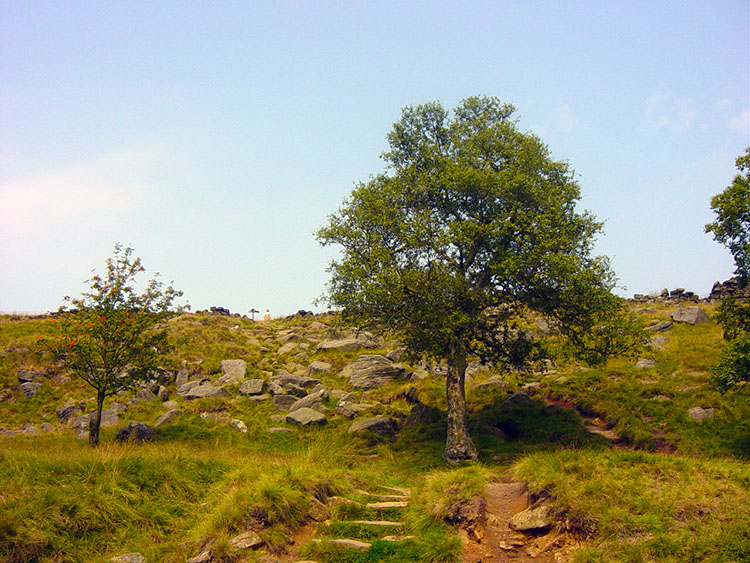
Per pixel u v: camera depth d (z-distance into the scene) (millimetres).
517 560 12312
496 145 24516
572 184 23969
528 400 27016
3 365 32312
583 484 13484
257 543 12945
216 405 29578
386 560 12469
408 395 29734
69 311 24391
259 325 47875
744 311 20781
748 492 12773
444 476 15359
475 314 23000
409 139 25984
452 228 22203
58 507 13562
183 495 15727
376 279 21516
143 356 24016
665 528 12023
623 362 28891
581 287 21562
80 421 27281
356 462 22047
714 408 22844
